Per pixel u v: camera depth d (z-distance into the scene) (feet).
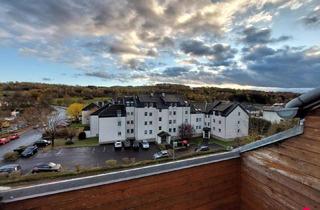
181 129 80.38
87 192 6.64
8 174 35.55
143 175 7.61
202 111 88.99
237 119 80.18
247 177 9.81
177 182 8.48
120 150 61.98
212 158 9.43
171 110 80.84
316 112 6.60
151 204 7.92
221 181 9.72
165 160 46.09
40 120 83.46
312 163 6.76
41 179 34.19
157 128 78.59
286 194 7.73
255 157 9.36
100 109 83.56
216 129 82.69
